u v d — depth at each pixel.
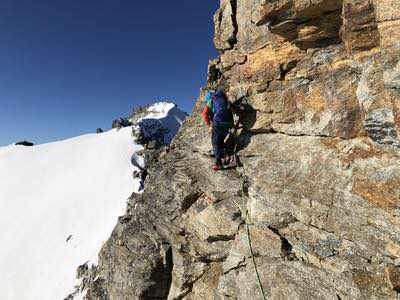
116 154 93.94
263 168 9.02
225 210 9.92
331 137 7.60
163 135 111.12
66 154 104.88
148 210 13.98
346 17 6.54
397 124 5.69
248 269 8.51
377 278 5.98
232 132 10.54
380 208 6.30
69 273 48.03
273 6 7.41
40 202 77.38
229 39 10.47
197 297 10.66
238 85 10.26
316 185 7.56
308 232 7.56
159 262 12.21
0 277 50.19
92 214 67.56
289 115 8.46
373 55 6.46
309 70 8.02
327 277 6.78
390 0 5.57
